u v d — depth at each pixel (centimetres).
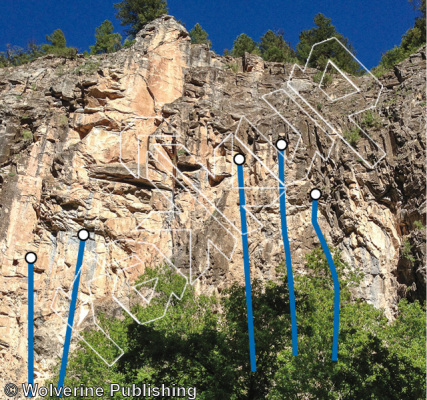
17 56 5538
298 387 1783
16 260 3438
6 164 3897
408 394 1798
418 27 4744
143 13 5672
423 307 2348
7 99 4172
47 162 3781
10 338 3241
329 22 5238
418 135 3250
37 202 3628
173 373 1923
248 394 1897
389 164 3281
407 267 3055
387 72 4128
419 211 3022
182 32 4362
